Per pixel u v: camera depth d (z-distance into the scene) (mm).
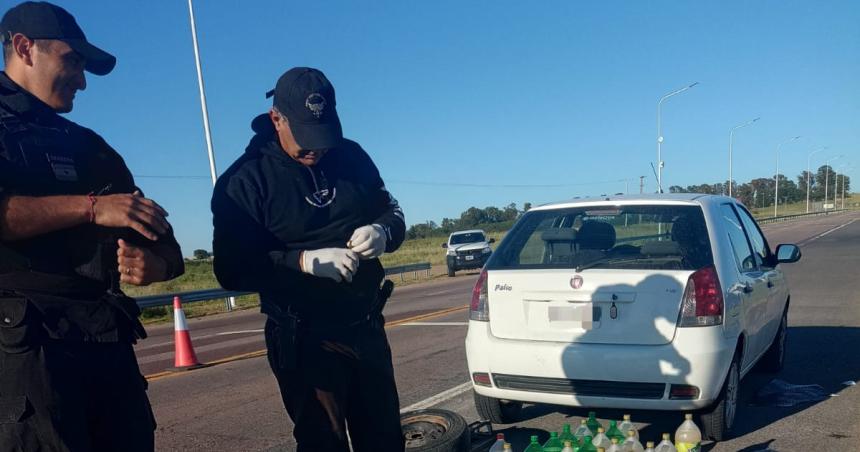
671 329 4117
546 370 4312
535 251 4805
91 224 2211
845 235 33094
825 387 5766
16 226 1954
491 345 4543
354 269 2422
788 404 5273
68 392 2092
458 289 19672
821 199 128875
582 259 4516
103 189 2393
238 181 2541
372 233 2479
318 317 2588
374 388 2760
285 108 2492
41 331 2051
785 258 6180
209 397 6719
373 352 2729
